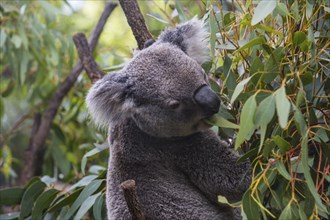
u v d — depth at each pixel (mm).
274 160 3777
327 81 4188
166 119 4465
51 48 7949
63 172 7891
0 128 8719
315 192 3574
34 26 7852
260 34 4215
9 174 8695
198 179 4695
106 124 4555
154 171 4711
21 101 9516
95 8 10609
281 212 3828
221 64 5258
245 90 4281
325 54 4207
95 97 4449
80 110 8133
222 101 4625
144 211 4656
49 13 7949
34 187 5875
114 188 4773
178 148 4695
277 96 3400
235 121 4539
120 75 4582
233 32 4648
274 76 4031
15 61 8008
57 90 8016
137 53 4766
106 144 5605
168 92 4398
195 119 4406
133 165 4734
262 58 4395
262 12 3727
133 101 4520
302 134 3615
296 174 3863
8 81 9242
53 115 8047
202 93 4316
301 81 3871
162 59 4516
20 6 7648
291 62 4008
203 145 4668
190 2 6289
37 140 8031
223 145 4637
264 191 3893
